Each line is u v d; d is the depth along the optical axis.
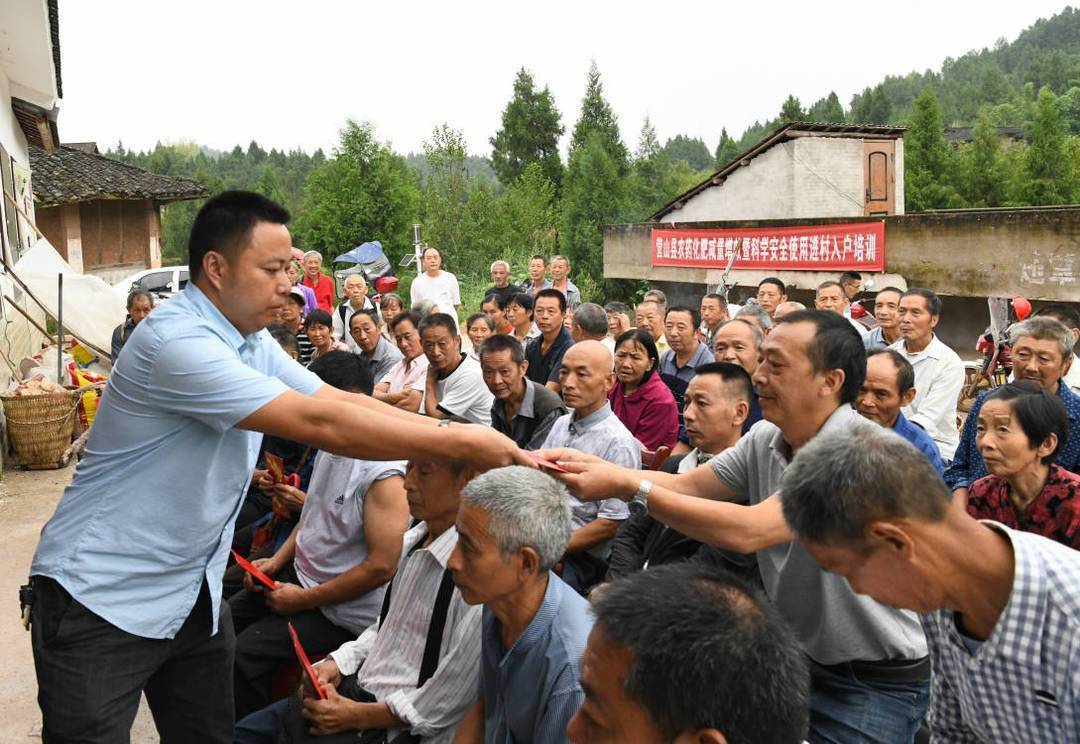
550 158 36.81
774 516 2.25
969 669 1.62
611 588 1.44
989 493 3.23
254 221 2.37
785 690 1.32
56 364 9.73
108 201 22.72
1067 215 10.32
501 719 2.17
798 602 2.35
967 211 12.01
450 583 2.57
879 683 2.34
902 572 1.54
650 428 4.79
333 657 2.87
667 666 1.29
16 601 4.95
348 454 2.35
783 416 2.41
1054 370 3.92
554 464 2.39
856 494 1.51
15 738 3.62
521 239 23.97
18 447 7.74
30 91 11.55
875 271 12.52
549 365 6.64
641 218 24.17
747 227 14.55
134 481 2.38
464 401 5.61
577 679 2.04
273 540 3.99
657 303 7.39
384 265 20.25
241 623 3.54
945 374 5.11
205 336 2.34
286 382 2.77
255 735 2.92
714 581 1.42
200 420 2.33
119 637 2.40
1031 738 1.58
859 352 2.38
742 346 4.39
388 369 7.01
